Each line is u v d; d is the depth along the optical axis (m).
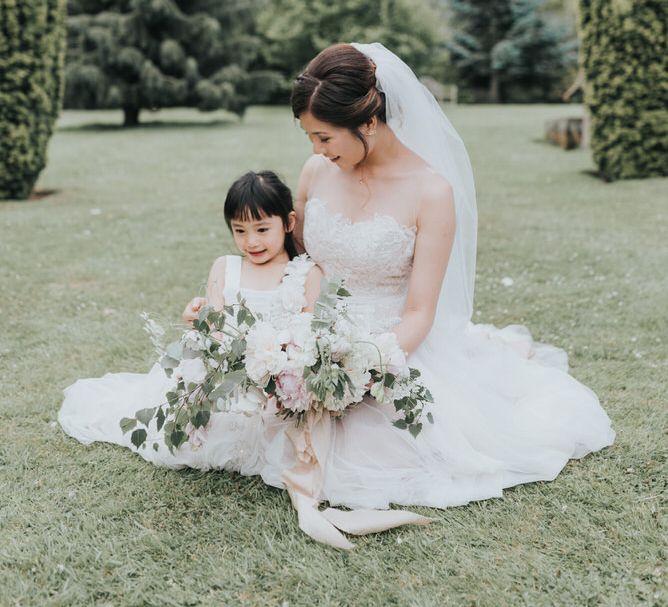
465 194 2.87
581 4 8.48
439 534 2.26
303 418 2.48
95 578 2.05
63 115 22.59
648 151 8.73
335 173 2.81
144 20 17.95
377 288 2.77
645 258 5.34
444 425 2.59
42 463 2.65
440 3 32.56
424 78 28.52
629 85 8.47
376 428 2.59
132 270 5.16
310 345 2.25
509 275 5.02
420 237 2.62
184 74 18.62
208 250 5.74
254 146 13.11
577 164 10.69
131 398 2.92
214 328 2.39
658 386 3.23
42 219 6.88
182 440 2.35
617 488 2.46
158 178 9.63
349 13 26.44
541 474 2.54
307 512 2.28
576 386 3.04
